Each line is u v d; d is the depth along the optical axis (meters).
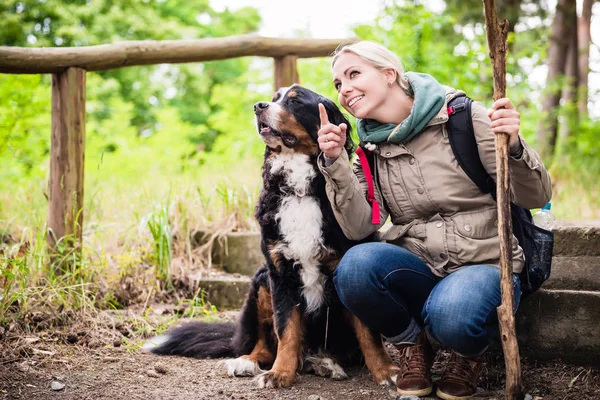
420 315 2.66
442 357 3.03
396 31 6.73
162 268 4.30
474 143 2.43
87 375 2.72
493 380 2.74
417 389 2.49
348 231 2.67
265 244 2.94
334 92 6.72
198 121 17.84
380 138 2.56
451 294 2.29
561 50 10.88
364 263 2.46
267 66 10.49
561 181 6.89
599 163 8.19
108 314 3.72
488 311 2.30
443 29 9.65
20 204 5.22
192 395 2.52
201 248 4.62
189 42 4.46
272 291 2.90
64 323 3.41
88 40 13.75
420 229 2.54
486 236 2.45
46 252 3.90
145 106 16.44
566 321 2.83
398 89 2.60
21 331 3.21
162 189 5.52
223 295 4.18
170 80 17.81
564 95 11.92
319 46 4.88
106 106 14.70
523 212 2.53
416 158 2.50
